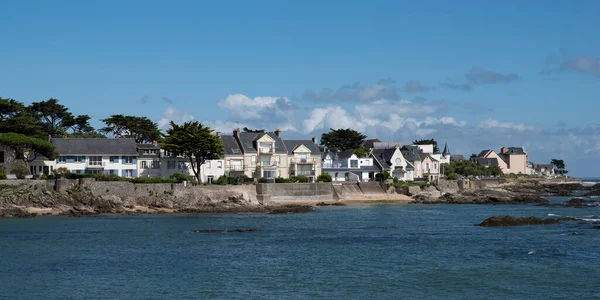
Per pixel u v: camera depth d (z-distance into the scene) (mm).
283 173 148125
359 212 109375
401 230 78375
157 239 69375
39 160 122812
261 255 58594
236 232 75938
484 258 56281
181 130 124750
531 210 112250
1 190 100625
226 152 139625
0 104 143500
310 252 60219
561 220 85438
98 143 130625
